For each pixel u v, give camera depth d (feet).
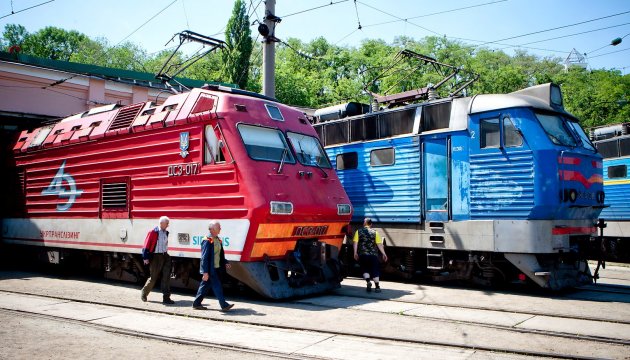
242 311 27.84
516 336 21.97
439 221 37.45
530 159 33.37
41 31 191.52
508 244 33.71
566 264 35.24
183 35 45.80
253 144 32.22
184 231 33.09
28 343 21.07
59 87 56.95
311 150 36.27
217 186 31.53
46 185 45.37
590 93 158.30
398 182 40.29
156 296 33.27
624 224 57.00
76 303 30.66
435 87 43.32
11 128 54.75
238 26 127.44
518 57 200.75
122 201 37.78
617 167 58.03
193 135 33.27
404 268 40.86
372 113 42.80
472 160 35.88
